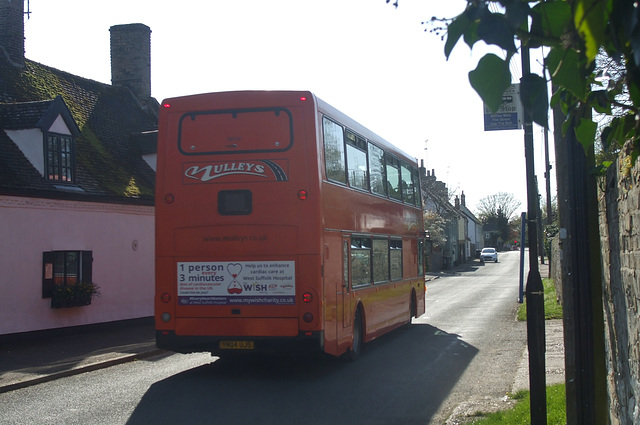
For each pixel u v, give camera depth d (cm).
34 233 1562
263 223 1012
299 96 1020
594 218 592
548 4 188
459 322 1975
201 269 1026
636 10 153
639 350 415
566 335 604
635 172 411
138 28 2561
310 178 1009
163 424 774
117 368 1221
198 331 1022
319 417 803
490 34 183
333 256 1072
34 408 877
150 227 1981
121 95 2453
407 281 1692
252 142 1023
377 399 909
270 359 1302
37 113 1631
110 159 2025
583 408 587
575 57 190
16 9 1995
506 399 867
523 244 1788
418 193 1900
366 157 1328
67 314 1655
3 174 1497
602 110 259
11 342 1488
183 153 1043
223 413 827
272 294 1008
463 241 8750
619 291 494
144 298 1944
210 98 1039
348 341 1148
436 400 901
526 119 208
